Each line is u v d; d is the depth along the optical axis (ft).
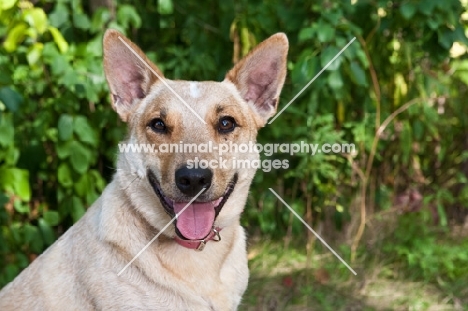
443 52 4.09
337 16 3.85
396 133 4.67
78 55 3.79
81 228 2.99
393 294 4.11
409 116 4.46
